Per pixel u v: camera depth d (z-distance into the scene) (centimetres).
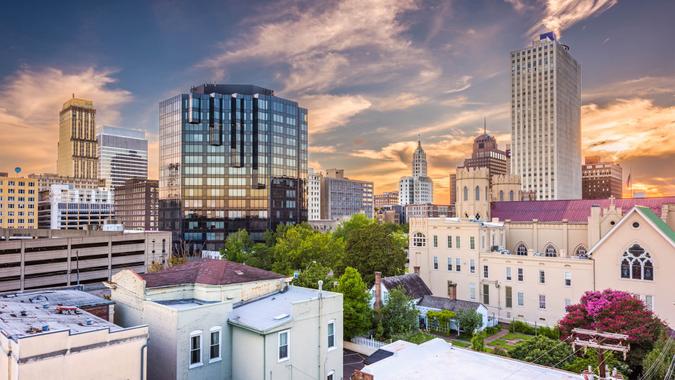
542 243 8525
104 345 2572
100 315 3528
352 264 8744
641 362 4306
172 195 15350
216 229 15088
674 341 4028
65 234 11194
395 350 3025
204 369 3222
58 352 2403
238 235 13125
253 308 3653
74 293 4022
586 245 8000
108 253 10131
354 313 5522
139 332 2717
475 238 7731
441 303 7038
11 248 8725
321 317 3584
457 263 7969
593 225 7719
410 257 8638
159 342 3231
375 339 5684
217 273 3947
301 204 17062
